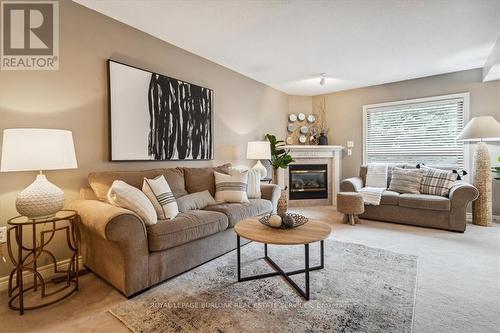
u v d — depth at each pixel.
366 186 4.34
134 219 1.79
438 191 3.60
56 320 1.57
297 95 5.64
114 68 2.56
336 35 2.94
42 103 2.14
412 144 4.54
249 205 2.88
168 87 3.07
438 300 1.75
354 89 5.18
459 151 4.11
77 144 2.34
